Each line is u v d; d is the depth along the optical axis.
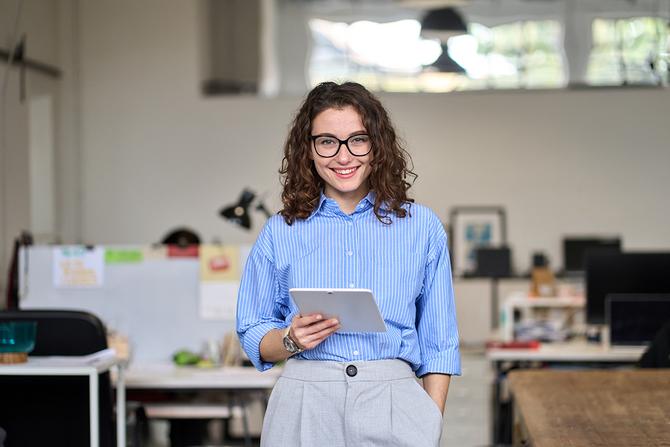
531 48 8.48
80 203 8.54
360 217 2.06
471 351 6.30
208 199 8.52
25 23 7.69
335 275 2.04
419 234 2.07
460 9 8.55
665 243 8.23
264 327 2.06
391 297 2.03
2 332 3.34
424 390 2.06
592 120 8.30
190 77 8.53
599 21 8.41
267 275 2.09
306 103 2.07
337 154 2.02
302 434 1.98
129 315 4.87
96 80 8.55
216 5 8.62
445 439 5.79
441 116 8.40
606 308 5.54
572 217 8.29
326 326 1.93
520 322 6.05
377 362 2.00
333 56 8.63
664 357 4.39
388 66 8.57
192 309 4.86
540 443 2.38
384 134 2.04
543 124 8.32
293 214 2.06
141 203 8.53
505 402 5.55
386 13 8.59
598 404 2.91
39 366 3.22
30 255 4.90
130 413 4.16
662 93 8.26
